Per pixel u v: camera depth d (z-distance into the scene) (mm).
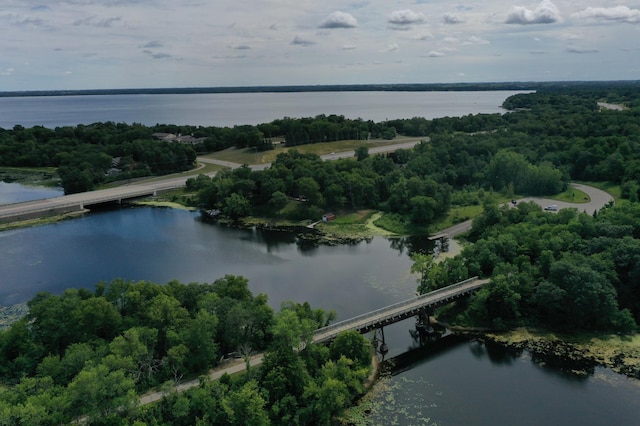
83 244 188125
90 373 76562
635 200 195750
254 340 103875
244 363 97062
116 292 107062
